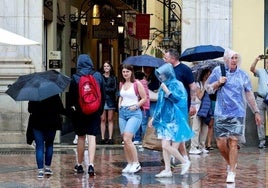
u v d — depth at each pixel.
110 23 34.09
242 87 14.23
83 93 15.40
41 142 15.40
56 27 25.56
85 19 31.78
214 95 14.84
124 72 15.83
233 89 14.17
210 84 14.35
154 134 16.36
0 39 15.69
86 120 15.60
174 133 14.94
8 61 21.64
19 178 15.26
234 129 14.19
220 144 14.45
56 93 14.64
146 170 16.38
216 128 14.38
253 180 14.77
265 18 21.88
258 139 21.48
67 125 26.66
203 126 19.94
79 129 15.69
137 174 15.72
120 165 17.33
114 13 36.50
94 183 14.47
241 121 14.24
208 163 17.66
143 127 20.14
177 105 14.95
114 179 14.99
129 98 15.84
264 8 21.77
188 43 21.75
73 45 28.66
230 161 14.41
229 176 14.41
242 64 21.73
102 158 18.81
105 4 34.16
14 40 15.79
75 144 22.16
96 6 34.19
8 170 16.50
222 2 21.64
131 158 16.09
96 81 15.60
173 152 15.18
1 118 21.62
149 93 16.75
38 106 15.29
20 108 21.59
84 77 15.49
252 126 21.47
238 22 21.75
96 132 15.70
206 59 19.95
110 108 22.83
